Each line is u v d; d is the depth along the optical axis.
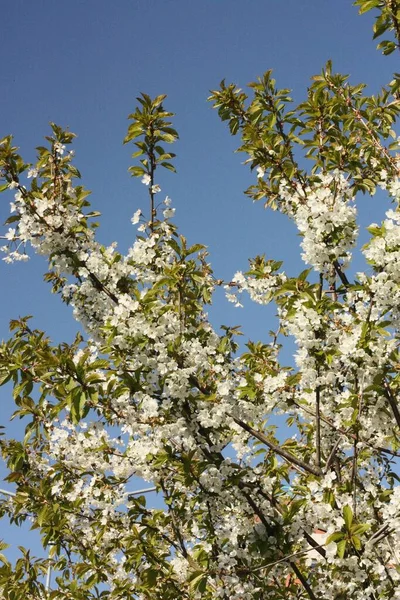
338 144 6.21
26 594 6.46
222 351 5.07
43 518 5.72
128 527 5.75
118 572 6.00
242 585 4.68
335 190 5.08
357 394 4.82
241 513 4.88
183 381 4.61
